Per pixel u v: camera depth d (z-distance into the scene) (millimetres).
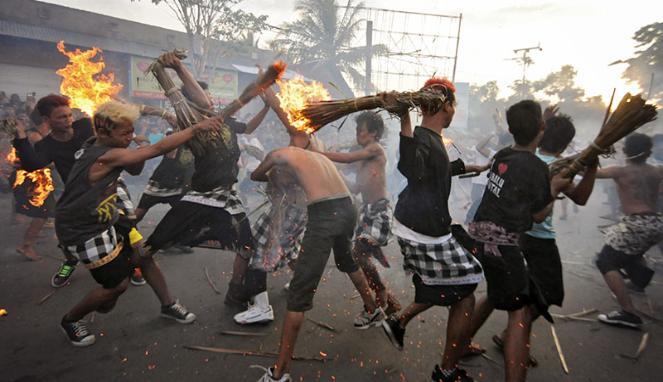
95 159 2365
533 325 3193
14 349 2645
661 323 3275
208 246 3221
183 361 2564
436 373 2342
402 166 2221
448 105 2252
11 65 14398
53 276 3691
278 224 3096
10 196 7449
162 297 2975
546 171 2148
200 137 2879
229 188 3129
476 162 8805
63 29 15953
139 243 2857
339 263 2854
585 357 2760
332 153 3320
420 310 2479
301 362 2588
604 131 1966
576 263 4852
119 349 2674
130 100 15664
